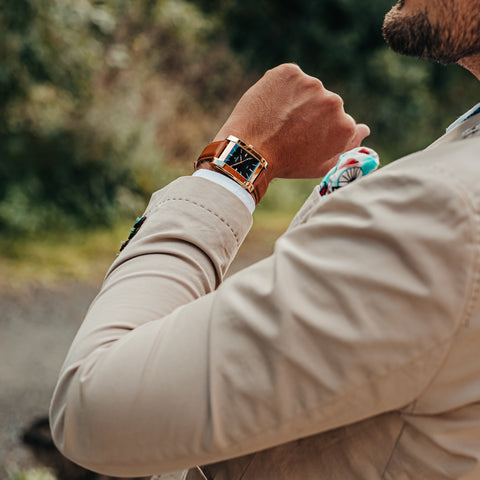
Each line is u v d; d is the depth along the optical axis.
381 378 0.61
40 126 7.29
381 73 12.67
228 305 0.66
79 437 0.70
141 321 0.74
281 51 12.46
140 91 8.84
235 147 0.88
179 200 0.84
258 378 0.63
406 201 0.61
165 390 0.66
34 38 6.80
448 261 0.58
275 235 8.20
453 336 0.60
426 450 0.67
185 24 9.42
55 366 4.26
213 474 0.85
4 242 6.58
